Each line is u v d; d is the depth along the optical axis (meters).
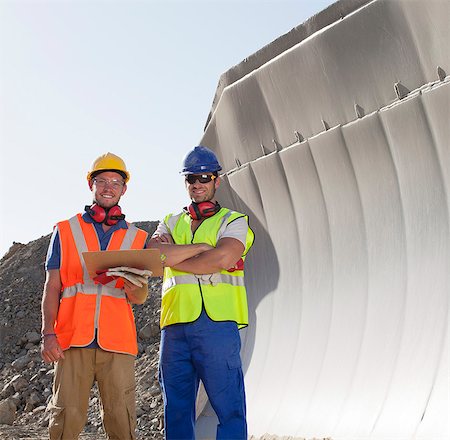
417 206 7.23
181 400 5.45
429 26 6.65
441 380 6.46
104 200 5.26
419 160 7.14
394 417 6.69
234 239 5.39
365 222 7.88
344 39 7.54
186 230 5.58
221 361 5.34
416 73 6.97
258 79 8.84
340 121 7.95
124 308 5.20
